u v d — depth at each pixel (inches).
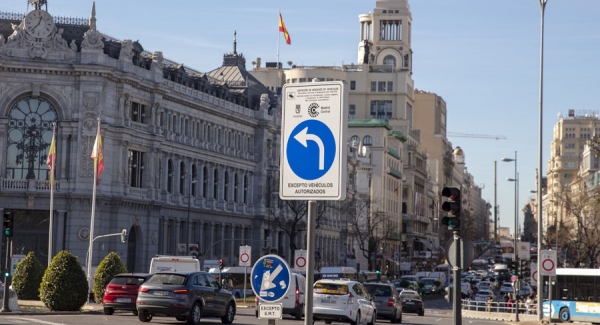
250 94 6333.7
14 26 4571.9
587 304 3341.5
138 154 4849.9
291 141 699.4
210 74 6530.5
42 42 4534.9
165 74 5201.8
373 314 2375.7
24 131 4542.3
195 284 2022.6
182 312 1974.7
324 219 7209.6
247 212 6136.8
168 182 5182.1
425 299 5634.8
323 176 687.1
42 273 3078.2
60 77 4539.9
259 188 6254.9
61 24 4751.5
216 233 5777.6
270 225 6358.3
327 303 2207.2
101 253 4522.6
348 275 4731.8
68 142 4542.3
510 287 6250.0
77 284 2514.8
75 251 4483.3
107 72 4530.0
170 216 5142.7
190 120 5408.5
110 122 4606.3
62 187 4505.4
